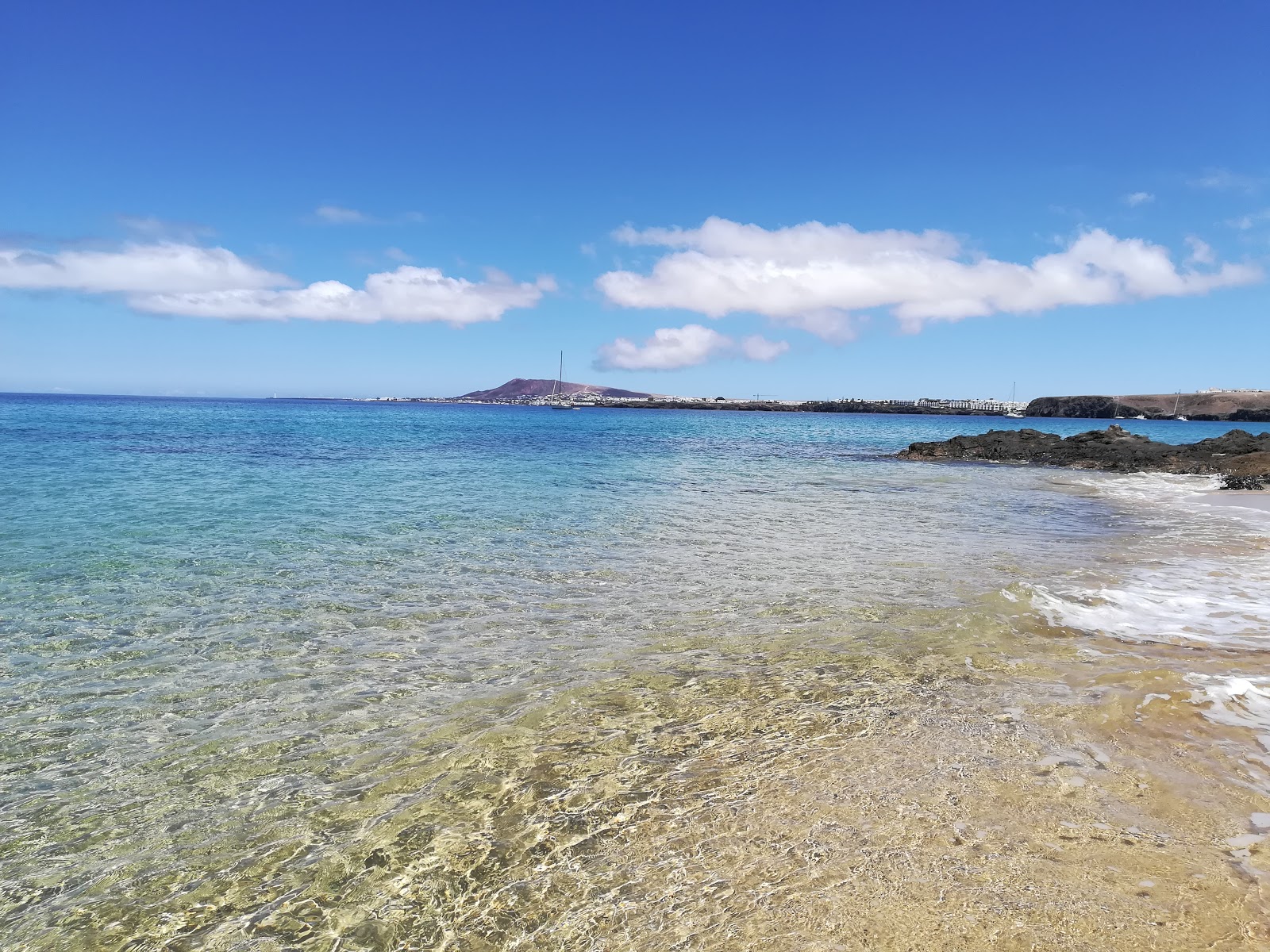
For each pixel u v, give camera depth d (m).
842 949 3.15
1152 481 29.88
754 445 53.19
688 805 4.41
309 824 4.32
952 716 5.67
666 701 6.06
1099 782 4.59
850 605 9.05
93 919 3.54
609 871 3.78
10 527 14.00
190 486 20.91
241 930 3.45
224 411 124.19
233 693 6.34
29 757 5.20
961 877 3.62
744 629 8.05
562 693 6.29
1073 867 3.69
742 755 5.06
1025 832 4.03
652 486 23.58
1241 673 6.55
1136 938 3.16
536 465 31.53
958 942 3.17
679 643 7.59
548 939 3.31
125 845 4.16
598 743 5.29
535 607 9.02
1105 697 6.00
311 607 9.01
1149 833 4.00
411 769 4.96
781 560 11.83
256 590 9.77
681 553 12.39
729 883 3.64
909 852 3.85
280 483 22.34
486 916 3.48
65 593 9.54
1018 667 6.78
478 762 5.04
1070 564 11.66
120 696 6.30
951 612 8.68
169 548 12.34
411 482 23.36
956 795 4.45
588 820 4.27
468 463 32.12
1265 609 8.84
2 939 3.40
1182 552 12.88
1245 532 15.48
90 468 25.58
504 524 15.38
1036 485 27.33
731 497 21.14
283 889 3.74
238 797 4.65
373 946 3.32
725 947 3.20
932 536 14.56
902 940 3.19
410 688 6.45
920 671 6.69
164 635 7.93
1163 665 6.79
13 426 56.72
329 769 4.99
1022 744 5.16
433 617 8.59
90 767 5.05
